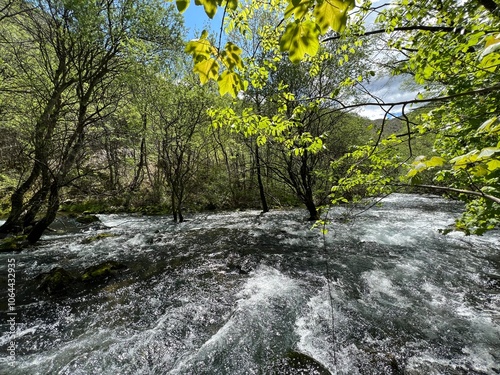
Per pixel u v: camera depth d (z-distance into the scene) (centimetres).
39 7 884
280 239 1048
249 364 397
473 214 345
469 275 647
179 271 754
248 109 411
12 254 918
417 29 378
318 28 103
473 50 300
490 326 455
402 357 399
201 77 129
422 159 151
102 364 404
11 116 916
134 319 520
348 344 431
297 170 1326
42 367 399
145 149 1892
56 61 1066
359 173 412
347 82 324
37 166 1082
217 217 1611
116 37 981
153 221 1544
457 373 364
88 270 724
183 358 414
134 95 1284
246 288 631
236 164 2206
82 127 1012
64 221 1520
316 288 621
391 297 568
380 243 927
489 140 291
